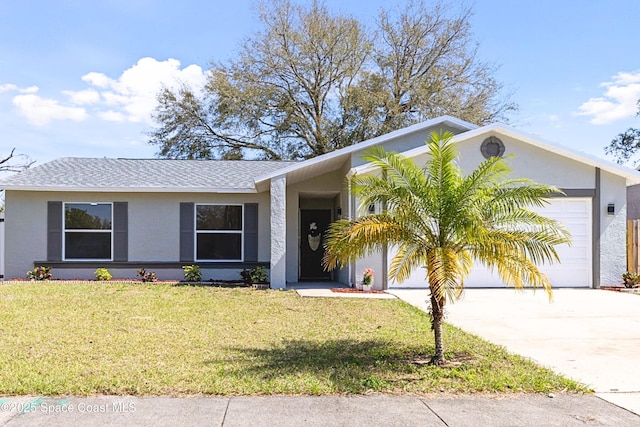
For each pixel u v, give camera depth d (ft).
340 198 52.70
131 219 51.37
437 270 19.20
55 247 50.37
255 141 106.22
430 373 19.19
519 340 25.39
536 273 20.40
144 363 19.99
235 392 16.80
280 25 98.53
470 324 29.48
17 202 50.19
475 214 20.17
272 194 45.80
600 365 20.77
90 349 22.17
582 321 30.40
